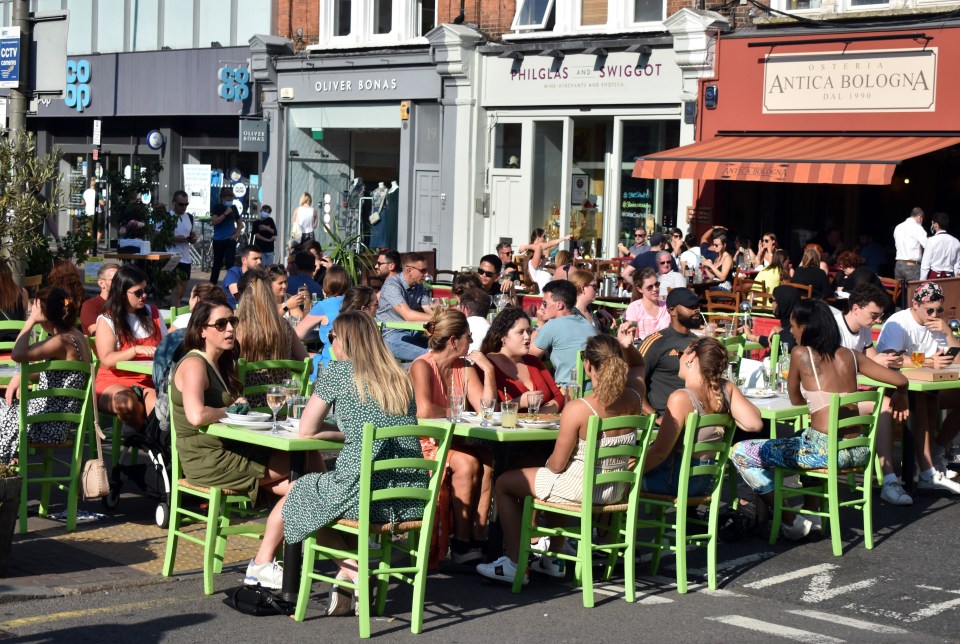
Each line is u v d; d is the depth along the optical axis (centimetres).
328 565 792
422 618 659
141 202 2212
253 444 738
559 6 2212
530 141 2275
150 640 628
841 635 670
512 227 2319
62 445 852
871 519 915
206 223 2923
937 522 945
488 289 1577
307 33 2602
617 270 1991
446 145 2356
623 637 657
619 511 744
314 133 2617
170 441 809
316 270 1636
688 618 696
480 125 2327
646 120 2136
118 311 963
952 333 1112
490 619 686
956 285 1361
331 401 677
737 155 1859
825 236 2022
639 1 2150
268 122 2662
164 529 854
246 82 2691
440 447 673
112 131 3106
